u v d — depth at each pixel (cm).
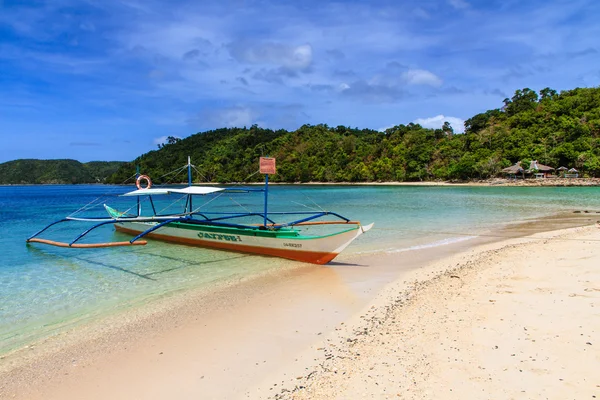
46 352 643
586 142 7856
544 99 11031
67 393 516
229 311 805
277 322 731
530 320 626
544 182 7094
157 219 1468
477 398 426
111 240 1789
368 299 851
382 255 1341
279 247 1308
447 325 640
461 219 2323
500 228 1908
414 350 558
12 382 550
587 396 416
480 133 10281
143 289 993
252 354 601
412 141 11312
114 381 541
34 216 2991
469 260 1191
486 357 516
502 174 8469
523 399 419
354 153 12575
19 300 920
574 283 813
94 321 777
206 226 1513
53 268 1238
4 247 1609
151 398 495
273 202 4291
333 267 1182
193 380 532
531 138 8869
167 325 740
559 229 1797
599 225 1819
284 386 496
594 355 498
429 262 1205
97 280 1088
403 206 3353
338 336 648
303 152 13750
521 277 905
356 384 477
